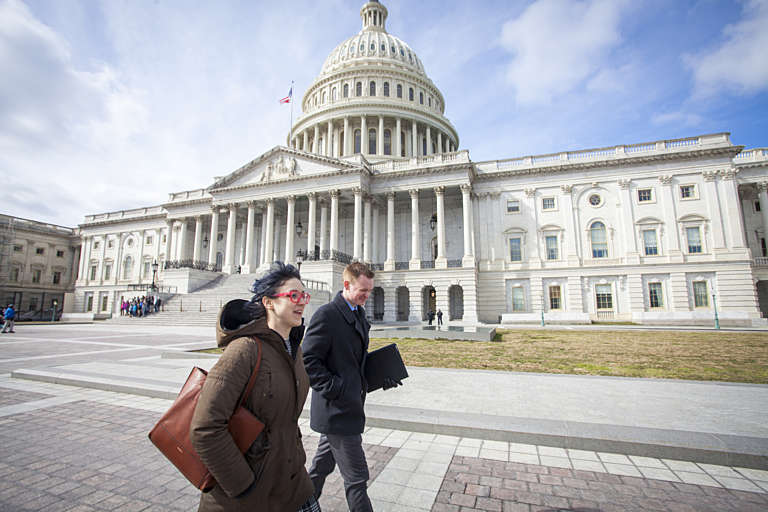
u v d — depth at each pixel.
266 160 45.22
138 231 61.12
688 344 16.02
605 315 36.19
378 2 73.44
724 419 5.74
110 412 6.62
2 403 7.14
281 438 2.32
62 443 5.23
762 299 40.00
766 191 38.06
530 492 3.92
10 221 61.56
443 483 4.14
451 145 68.00
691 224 35.91
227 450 1.95
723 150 35.34
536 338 19.41
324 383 3.05
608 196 38.41
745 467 4.47
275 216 49.69
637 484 4.08
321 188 41.59
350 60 63.38
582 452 4.96
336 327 3.27
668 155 36.72
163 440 2.16
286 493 2.31
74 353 13.42
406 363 11.57
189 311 33.53
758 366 10.55
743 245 34.03
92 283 62.53
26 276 63.06
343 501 3.80
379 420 5.99
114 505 3.68
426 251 44.56
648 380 8.72
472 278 36.66
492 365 11.16
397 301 43.00
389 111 57.44
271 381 2.27
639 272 36.31
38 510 3.55
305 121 61.72
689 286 35.16
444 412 6.20
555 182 39.88
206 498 2.14
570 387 8.10
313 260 36.69
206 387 2.04
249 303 2.49
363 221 44.94
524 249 39.69
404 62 64.81
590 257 38.03
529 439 5.25
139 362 11.23
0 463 4.58
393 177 41.41
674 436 4.98
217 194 47.28
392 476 4.31
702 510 3.54
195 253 51.25
